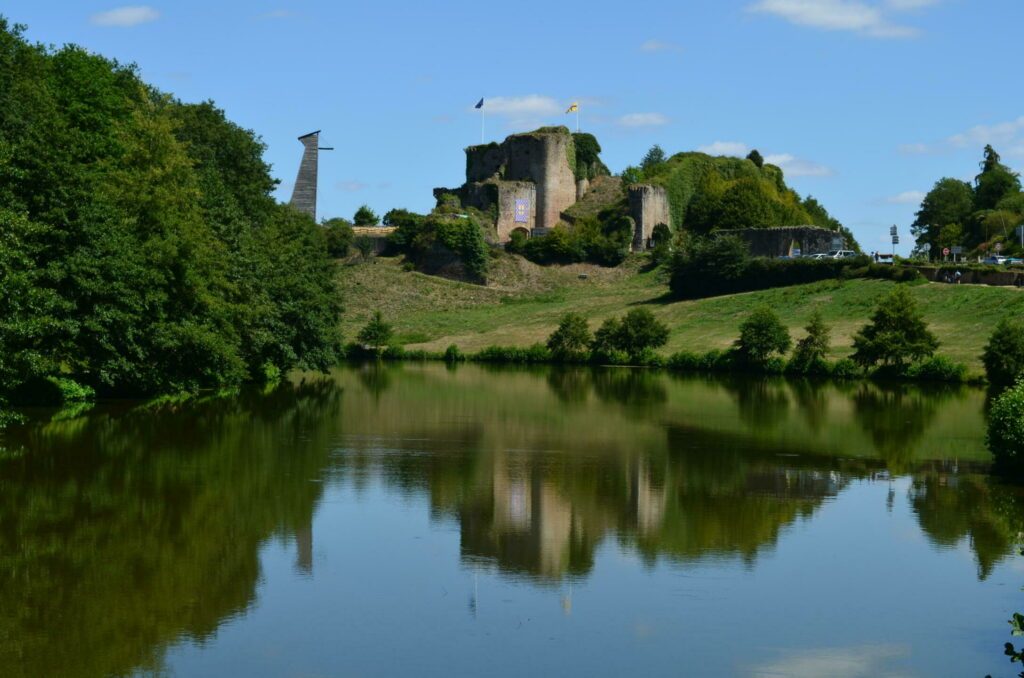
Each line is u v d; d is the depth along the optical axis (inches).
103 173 2287.2
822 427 2116.1
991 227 6318.9
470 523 1191.6
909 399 2797.7
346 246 6520.7
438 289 6048.2
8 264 1587.1
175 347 2236.7
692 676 764.0
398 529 1159.0
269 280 3009.4
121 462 1489.9
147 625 841.5
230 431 1872.5
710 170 7490.2
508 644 819.4
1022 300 4028.1
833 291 4790.8
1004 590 961.5
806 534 1161.4
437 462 1594.5
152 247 2167.8
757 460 1660.9
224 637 820.6
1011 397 1552.7
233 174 3282.5
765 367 3882.9
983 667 783.7
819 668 780.0
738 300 5054.1
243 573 981.2
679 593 946.7
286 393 2755.9
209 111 3363.7
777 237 6200.8
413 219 6648.6
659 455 1706.4
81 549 1038.4
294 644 809.5
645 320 4424.2
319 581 963.3
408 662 780.6
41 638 808.3
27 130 2112.5
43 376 2074.3
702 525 1199.6
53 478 1359.5
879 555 1074.7
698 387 3208.7
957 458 1699.1
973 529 1186.0
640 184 6929.1
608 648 813.2
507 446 1788.9
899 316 3555.6
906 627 865.5
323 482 1402.6
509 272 6378.0
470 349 4830.2
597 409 2461.9
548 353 4564.5
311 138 6141.7
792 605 916.0
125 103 2768.2
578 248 6569.9
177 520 1162.0
